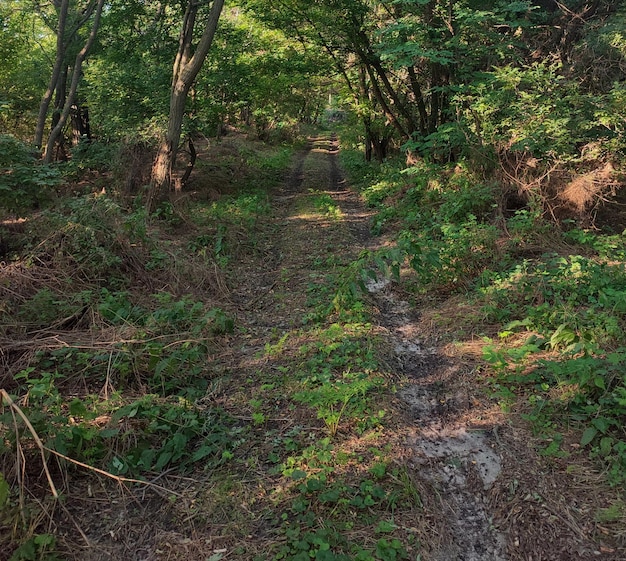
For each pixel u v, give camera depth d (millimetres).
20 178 6176
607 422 3277
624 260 6215
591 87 9547
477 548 2682
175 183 12234
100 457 3264
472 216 7590
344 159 25141
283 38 16188
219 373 4461
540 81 8320
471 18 8875
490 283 5980
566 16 10469
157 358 4160
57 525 2775
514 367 4227
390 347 4855
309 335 5102
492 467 3217
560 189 7984
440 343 4965
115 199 9797
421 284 6406
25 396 3535
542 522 2707
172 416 3549
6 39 15570
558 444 3277
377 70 13992
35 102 16391
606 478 2951
